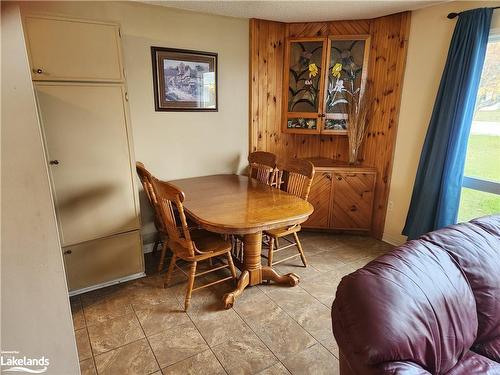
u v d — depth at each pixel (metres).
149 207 3.08
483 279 1.41
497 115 2.49
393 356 0.94
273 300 2.32
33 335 0.98
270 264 2.65
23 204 0.89
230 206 2.26
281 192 2.64
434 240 1.48
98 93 2.20
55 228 0.95
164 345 1.88
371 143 3.39
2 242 0.89
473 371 1.19
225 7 2.80
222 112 3.30
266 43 3.33
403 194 3.16
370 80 3.29
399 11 2.89
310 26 3.33
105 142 2.29
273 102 3.54
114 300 2.31
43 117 2.05
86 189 2.28
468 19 2.39
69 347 1.05
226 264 2.79
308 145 3.81
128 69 2.74
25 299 0.95
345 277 1.20
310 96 3.48
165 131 3.02
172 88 2.97
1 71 0.81
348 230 3.48
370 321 0.99
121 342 1.89
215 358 1.78
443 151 2.61
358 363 0.95
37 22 1.93
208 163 3.34
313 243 3.32
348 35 3.20
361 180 3.31
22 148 0.86
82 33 2.07
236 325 2.05
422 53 2.84
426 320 1.10
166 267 2.80
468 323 1.29
